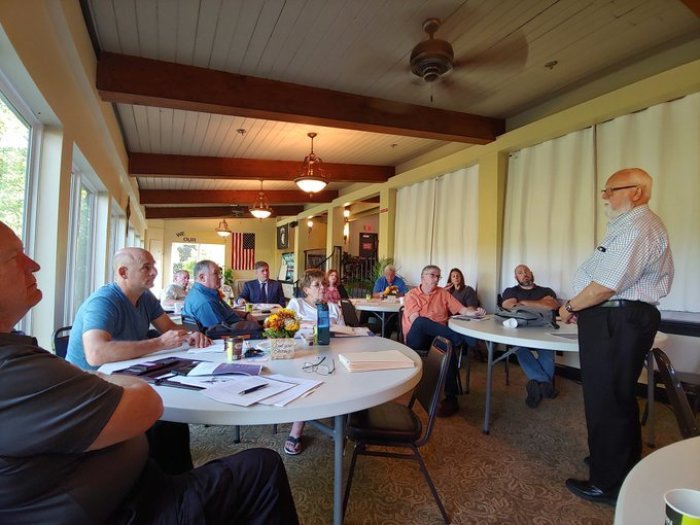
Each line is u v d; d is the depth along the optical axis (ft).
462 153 15.65
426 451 7.00
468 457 6.78
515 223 13.91
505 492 5.73
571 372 11.85
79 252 10.99
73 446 2.32
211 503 3.01
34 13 5.42
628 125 10.53
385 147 17.20
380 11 7.77
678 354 9.36
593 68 10.37
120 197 16.96
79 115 8.48
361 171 20.17
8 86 5.53
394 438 4.91
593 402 5.43
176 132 14.49
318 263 35.17
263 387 3.78
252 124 13.80
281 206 34.91
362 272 27.25
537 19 8.16
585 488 5.62
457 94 11.80
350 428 4.99
